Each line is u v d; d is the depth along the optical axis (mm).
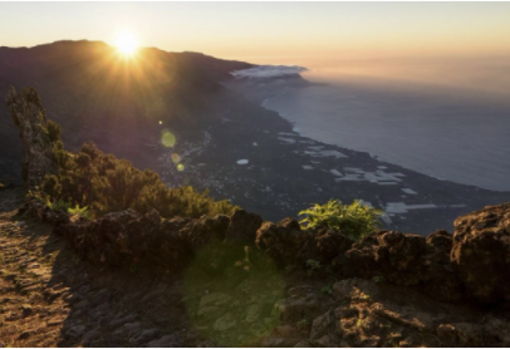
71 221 10836
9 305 6070
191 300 5211
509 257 3598
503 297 3676
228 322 4496
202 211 13961
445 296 4004
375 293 4273
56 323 5324
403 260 4328
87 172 18891
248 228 5812
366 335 3668
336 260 4938
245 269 5328
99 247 7293
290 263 5234
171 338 4414
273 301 4605
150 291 5801
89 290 6371
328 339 3736
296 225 5801
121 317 5270
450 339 3486
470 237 3824
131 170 16516
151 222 6738
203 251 5738
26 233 11234
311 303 4305
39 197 16188
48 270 7637
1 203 18594
